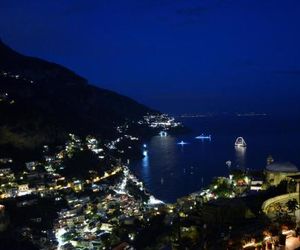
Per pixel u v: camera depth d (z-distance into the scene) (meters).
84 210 130.12
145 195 153.25
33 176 156.00
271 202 46.19
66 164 179.50
